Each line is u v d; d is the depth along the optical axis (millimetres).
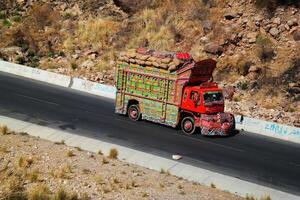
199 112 27000
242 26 39688
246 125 30078
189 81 27344
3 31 46281
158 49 40719
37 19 47031
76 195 16828
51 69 40188
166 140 26078
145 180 19578
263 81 35375
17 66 40062
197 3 42906
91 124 27781
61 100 32812
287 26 38594
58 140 24719
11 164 19734
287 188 21047
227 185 20797
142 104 29047
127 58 29547
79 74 39125
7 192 16281
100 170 20078
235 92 35094
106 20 44750
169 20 42594
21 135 24266
